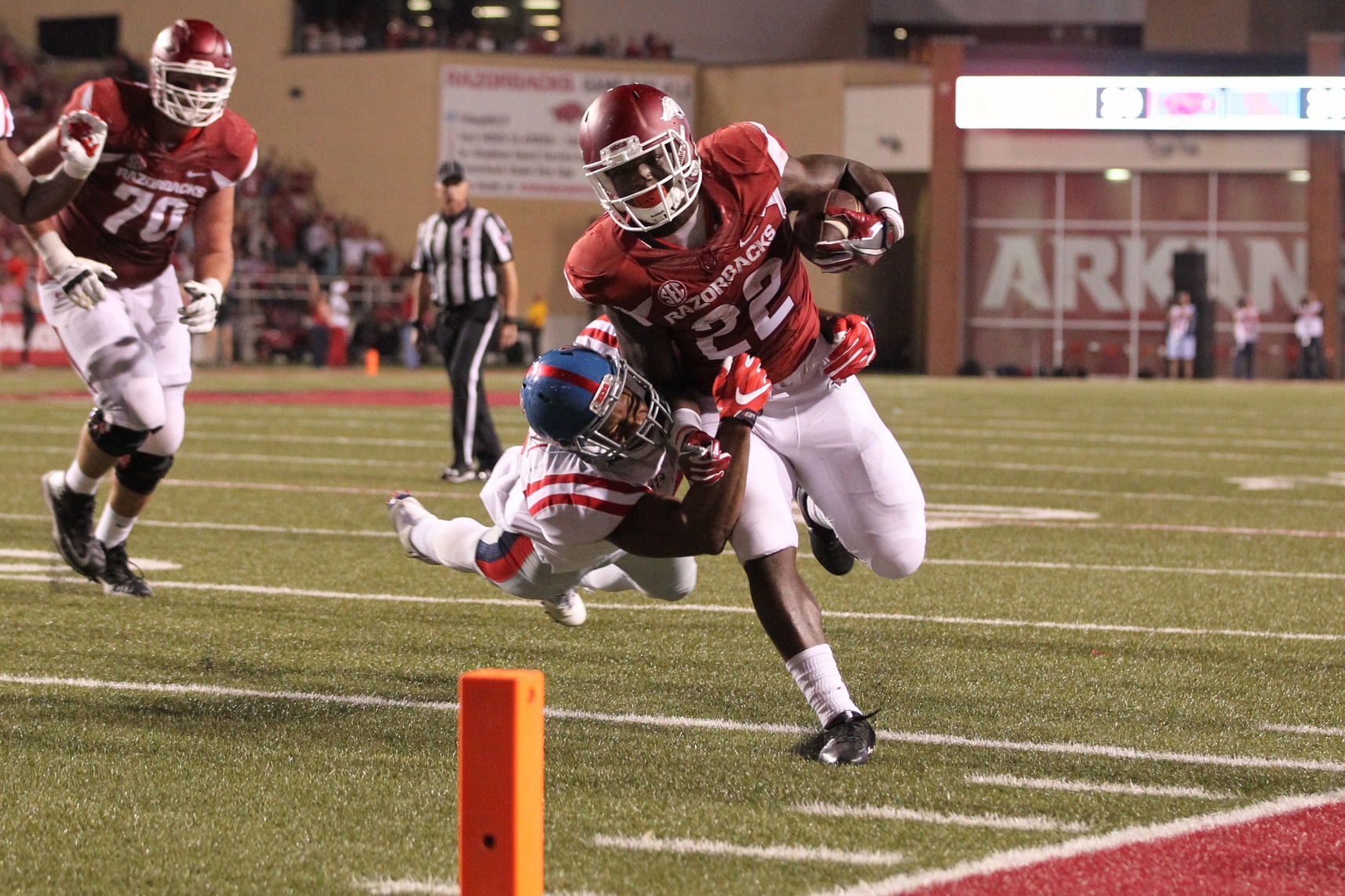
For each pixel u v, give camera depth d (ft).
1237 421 141.90
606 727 35.09
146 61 275.18
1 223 242.78
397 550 60.85
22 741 33.58
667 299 31.99
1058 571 57.88
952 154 253.85
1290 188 253.85
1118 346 257.96
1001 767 32.22
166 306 50.47
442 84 264.72
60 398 151.84
